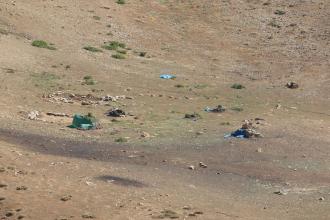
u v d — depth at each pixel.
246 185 117.38
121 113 163.88
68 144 136.38
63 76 196.12
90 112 165.50
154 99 184.25
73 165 120.00
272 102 191.62
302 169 127.69
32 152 127.50
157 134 147.12
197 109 176.12
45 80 189.12
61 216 94.75
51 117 158.38
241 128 152.38
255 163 129.75
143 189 109.50
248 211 102.31
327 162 132.75
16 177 109.69
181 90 198.50
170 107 176.38
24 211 95.94
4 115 153.50
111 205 100.00
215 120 163.12
